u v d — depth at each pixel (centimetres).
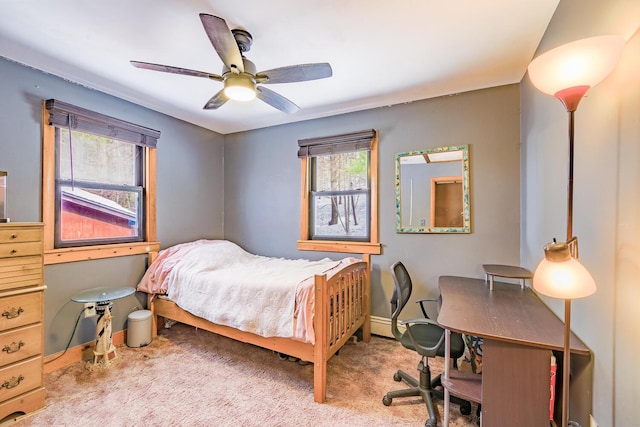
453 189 275
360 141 312
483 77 245
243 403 194
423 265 287
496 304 180
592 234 129
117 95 278
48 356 230
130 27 180
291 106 231
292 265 298
